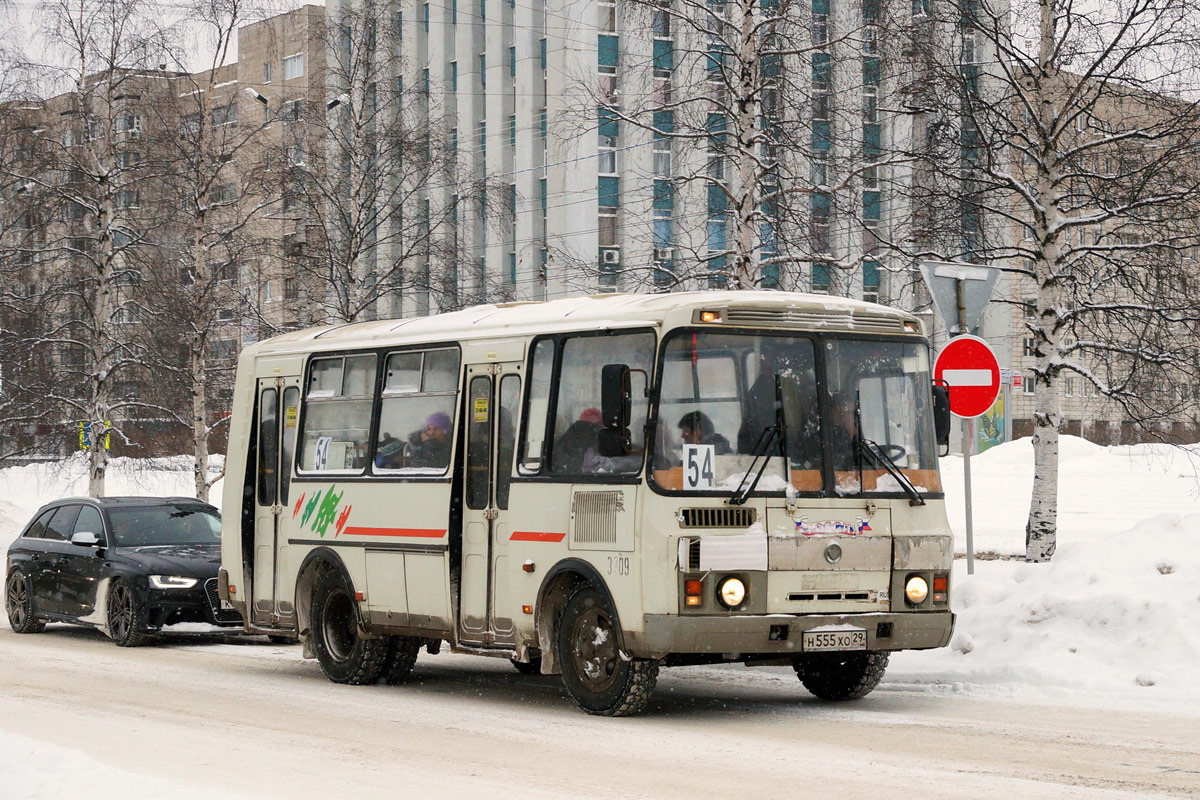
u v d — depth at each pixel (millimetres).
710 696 13102
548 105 50312
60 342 36656
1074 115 19219
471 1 59062
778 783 8734
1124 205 19109
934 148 20000
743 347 11633
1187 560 13539
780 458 11602
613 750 10086
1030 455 49688
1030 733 10469
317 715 12031
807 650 11422
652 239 27891
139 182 35656
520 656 12461
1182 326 19016
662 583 11094
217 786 8828
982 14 19547
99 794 8250
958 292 15148
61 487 55281
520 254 55719
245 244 33469
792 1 21797
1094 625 13250
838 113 22344
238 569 16203
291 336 16266
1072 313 19156
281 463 15820
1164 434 19594
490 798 8414
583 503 11836
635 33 24500
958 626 14211
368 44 31344
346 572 14539
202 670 15633
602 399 11242
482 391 13148
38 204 35656
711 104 23281
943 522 12211
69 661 16406
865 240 24469
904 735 10523
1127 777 8750
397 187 30922
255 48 57281
